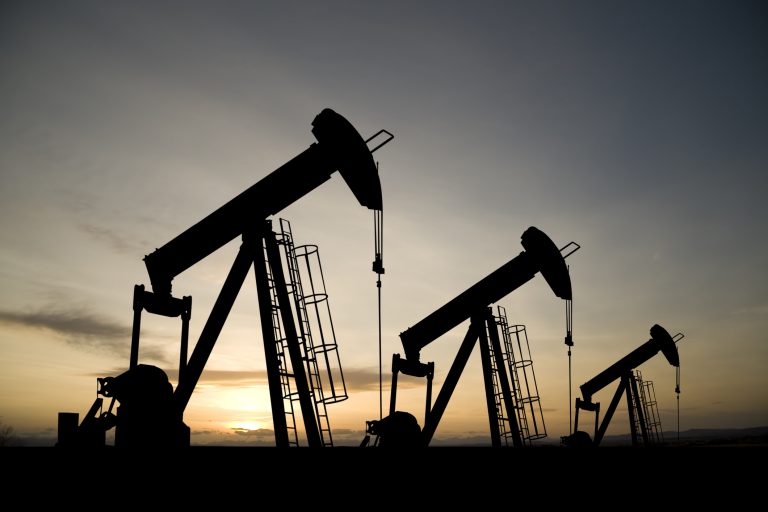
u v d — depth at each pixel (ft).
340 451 20.54
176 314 36.09
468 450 21.08
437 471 20.68
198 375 31.76
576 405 87.04
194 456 20.25
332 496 19.99
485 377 51.37
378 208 34.24
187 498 19.81
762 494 20.45
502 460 20.95
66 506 19.61
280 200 33.81
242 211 33.58
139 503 19.71
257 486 19.93
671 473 20.99
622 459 21.29
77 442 29.60
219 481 20.01
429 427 49.78
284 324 32.45
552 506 20.52
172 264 34.53
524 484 20.62
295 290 32.71
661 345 86.99
